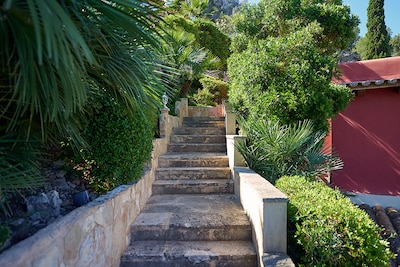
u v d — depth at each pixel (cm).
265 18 580
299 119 451
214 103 967
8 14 118
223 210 344
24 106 153
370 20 1462
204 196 412
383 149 582
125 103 243
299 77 445
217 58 1092
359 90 596
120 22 162
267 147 402
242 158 432
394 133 577
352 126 605
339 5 611
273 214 226
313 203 237
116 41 186
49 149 265
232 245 282
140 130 325
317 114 450
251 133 434
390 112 581
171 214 331
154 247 279
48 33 100
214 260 261
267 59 462
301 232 214
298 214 230
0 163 162
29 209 196
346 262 197
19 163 173
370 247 197
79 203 228
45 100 155
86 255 184
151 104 253
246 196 324
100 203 214
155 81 241
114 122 283
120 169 292
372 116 593
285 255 218
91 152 277
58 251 148
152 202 383
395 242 350
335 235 202
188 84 858
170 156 513
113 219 240
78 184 285
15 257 115
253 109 466
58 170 287
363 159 595
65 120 196
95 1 153
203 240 296
